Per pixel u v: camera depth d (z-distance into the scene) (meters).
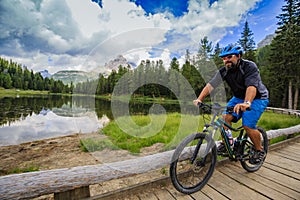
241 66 1.74
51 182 1.25
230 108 1.56
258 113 1.76
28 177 1.21
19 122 5.79
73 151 3.44
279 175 1.95
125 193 1.55
